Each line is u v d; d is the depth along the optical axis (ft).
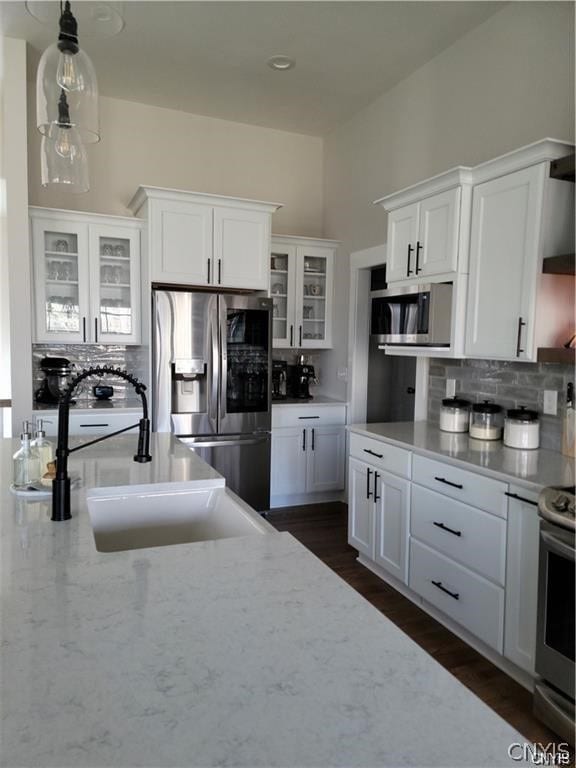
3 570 3.91
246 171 15.44
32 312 12.17
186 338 12.38
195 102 13.97
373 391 15.10
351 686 2.61
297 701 2.49
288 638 3.04
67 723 2.33
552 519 5.88
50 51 5.41
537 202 7.72
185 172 14.69
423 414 11.77
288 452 14.32
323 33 10.64
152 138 14.26
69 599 3.47
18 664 2.75
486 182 8.68
